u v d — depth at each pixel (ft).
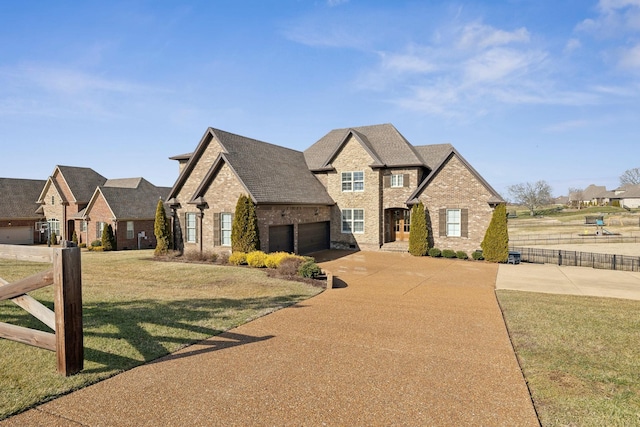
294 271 50.80
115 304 33.99
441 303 36.94
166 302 35.17
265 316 31.27
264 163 77.46
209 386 18.39
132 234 115.03
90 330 26.09
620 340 25.09
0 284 20.93
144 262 66.39
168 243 76.95
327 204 86.69
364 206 87.20
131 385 18.33
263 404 16.75
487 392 18.10
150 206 121.80
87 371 19.47
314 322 29.73
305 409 16.37
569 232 143.43
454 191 76.74
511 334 26.73
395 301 37.60
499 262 68.59
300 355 22.71
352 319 30.76
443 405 16.85
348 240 88.89
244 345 24.29
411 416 15.92
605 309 33.76
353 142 88.28
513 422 15.46
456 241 76.48
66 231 129.90
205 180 70.85
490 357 22.63
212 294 39.34
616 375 19.71
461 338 26.16
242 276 50.39
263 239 66.90
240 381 19.02
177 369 20.34
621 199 291.17
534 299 38.29
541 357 22.30
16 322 27.22
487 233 69.92
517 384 18.93
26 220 135.33
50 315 19.08
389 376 19.86
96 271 55.72
